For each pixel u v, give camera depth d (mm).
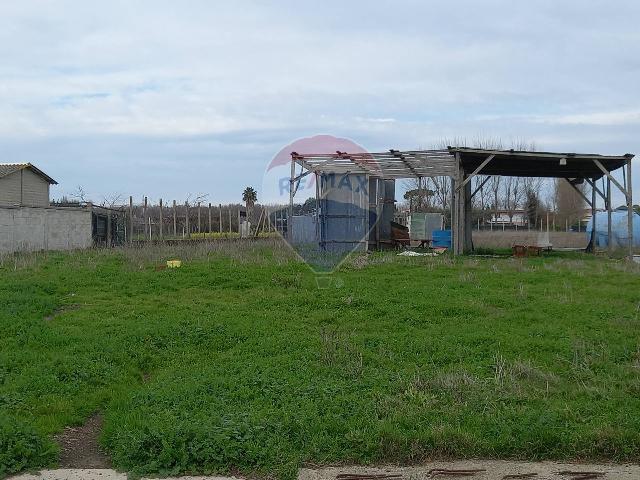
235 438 6020
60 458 6070
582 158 23625
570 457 6059
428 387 7578
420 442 6082
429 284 15242
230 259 19156
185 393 7375
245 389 7523
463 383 7605
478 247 30984
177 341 10164
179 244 25875
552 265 19703
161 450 5840
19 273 16469
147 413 6734
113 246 26797
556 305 12719
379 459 5996
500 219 53500
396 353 9320
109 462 5988
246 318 11617
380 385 7688
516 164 25766
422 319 11594
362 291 14070
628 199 23641
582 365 8664
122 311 12391
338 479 5625
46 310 12305
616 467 5879
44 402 7387
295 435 6262
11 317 11344
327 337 9922
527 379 8062
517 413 6723
